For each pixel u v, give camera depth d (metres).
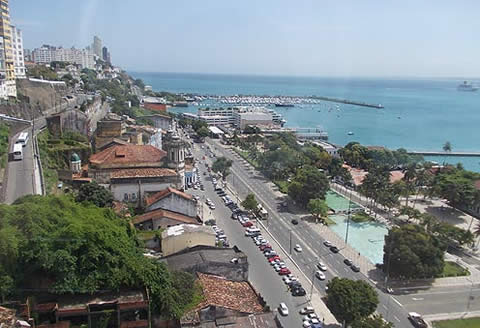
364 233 128.12
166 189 118.31
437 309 86.56
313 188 144.88
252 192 165.12
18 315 58.78
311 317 79.19
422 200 167.00
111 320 63.31
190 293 71.25
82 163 139.38
